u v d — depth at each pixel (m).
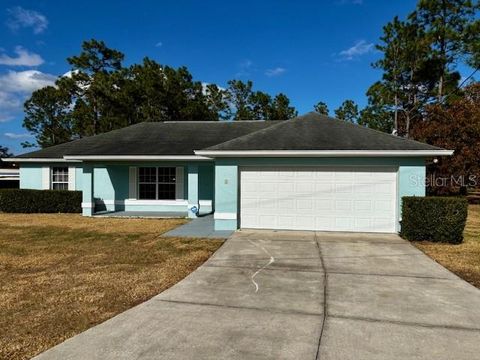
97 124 30.64
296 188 10.89
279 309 4.79
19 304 4.94
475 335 4.04
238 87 36.56
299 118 12.93
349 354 3.59
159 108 30.16
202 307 4.84
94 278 6.16
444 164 20.86
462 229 9.17
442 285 5.87
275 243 9.12
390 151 10.00
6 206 16.45
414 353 3.62
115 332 4.06
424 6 26.73
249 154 10.56
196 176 14.38
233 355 3.55
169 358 3.49
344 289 5.64
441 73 27.03
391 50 28.38
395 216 10.42
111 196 16.47
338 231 10.69
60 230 11.19
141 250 8.36
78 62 31.22
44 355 3.55
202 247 8.67
